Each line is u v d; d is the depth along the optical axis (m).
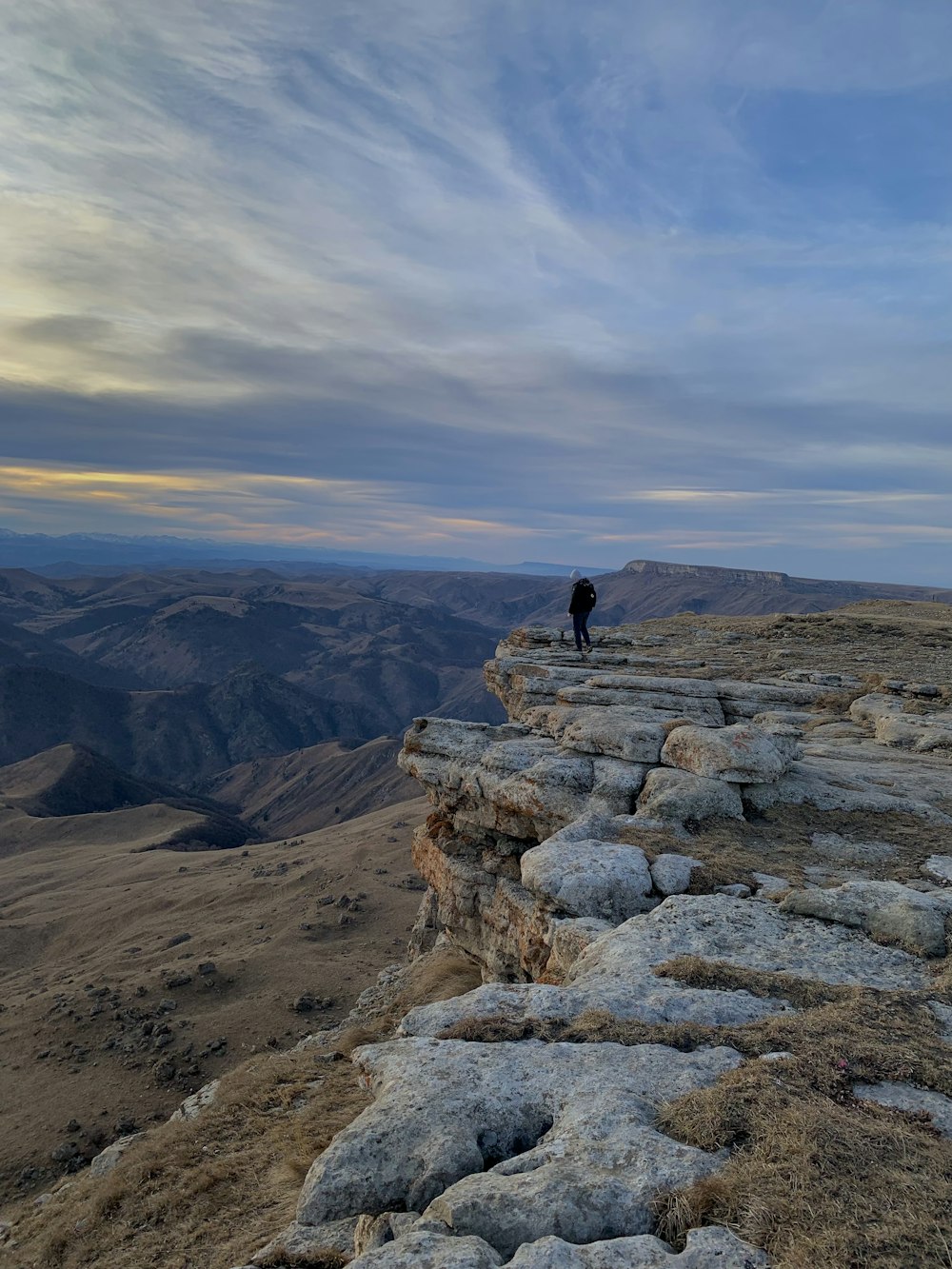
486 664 38.94
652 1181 5.77
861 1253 4.91
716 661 39.03
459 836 22.84
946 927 11.13
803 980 9.77
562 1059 7.74
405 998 25.06
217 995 74.31
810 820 16.88
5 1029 69.06
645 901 13.36
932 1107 6.85
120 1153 18.92
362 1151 6.48
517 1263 4.93
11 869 162.38
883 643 44.19
